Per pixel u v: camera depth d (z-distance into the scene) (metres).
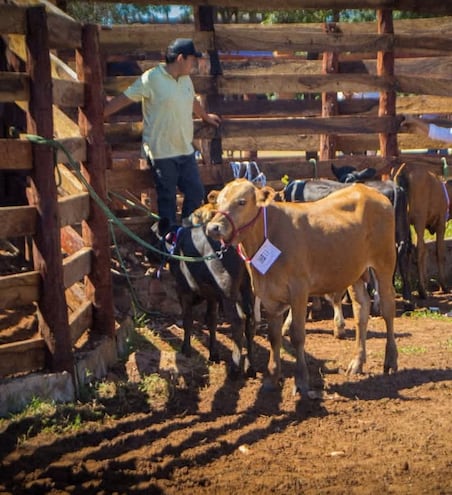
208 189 12.53
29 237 11.44
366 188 9.55
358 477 6.73
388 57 13.72
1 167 7.78
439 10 13.88
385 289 9.55
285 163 13.28
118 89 12.21
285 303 8.80
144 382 8.94
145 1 12.03
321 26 14.86
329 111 13.97
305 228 8.71
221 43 12.39
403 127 13.88
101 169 9.39
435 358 10.27
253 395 8.82
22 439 7.41
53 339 8.22
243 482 6.62
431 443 7.50
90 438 7.55
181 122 10.88
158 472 6.79
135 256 12.12
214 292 9.62
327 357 10.25
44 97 7.95
